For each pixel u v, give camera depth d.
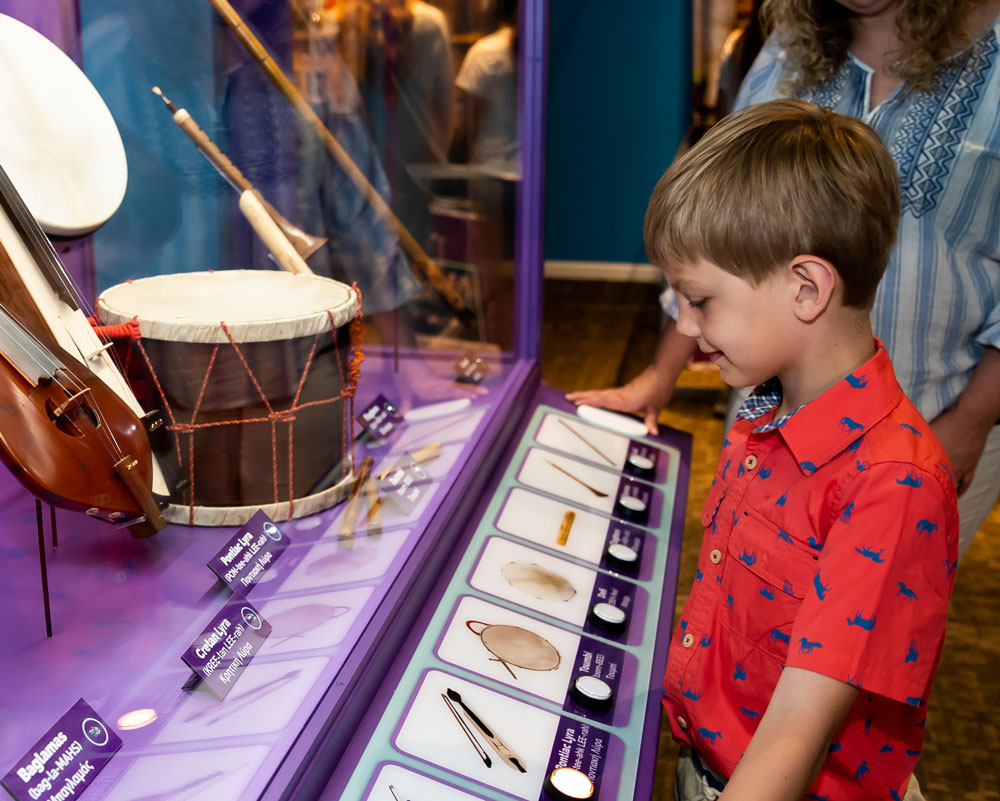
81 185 0.71
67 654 0.62
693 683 0.77
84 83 0.74
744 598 0.73
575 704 0.72
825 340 0.65
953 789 1.51
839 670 0.58
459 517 0.89
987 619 1.95
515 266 1.31
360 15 1.08
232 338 0.73
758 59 1.28
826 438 0.65
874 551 0.60
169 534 0.77
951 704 1.70
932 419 1.15
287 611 0.69
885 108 1.09
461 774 0.62
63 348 0.65
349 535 0.80
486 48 1.21
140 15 0.84
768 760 0.57
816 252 0.61
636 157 4.47
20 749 0.54
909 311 1.09
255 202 0.93
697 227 0.64
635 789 0.66
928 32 1.01
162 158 0.90
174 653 0.63
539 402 1.26
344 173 1.08
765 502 0.71
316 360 0.80
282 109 0.99
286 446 0.80
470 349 1.26
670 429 1.29
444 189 1.22
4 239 0.62
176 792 0.52
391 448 0.98
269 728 0.58
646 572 0.94
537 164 1.27
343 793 0.59
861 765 0.71
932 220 1.08
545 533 0.95
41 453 0.60
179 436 0.76
